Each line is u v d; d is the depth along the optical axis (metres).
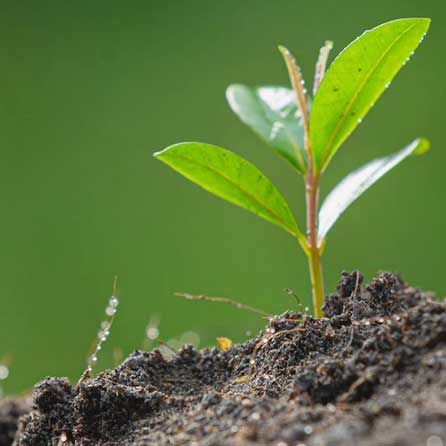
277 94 0.75
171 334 1.20
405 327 0.66
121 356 0.75
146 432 0.66
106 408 0.67
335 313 0.69
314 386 0.65
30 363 1.08
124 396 0.67
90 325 1.22
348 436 0.62
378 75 0.70
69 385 0.68
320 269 0.71
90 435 0.67
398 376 0.65
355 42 0.69
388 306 0.68
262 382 0.67
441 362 0.65
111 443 0.66
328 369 0.65
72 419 0.67
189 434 0.65
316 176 0.71
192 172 0.70
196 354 0.70
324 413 0.64
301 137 0.73
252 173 0.70
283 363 0.67
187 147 0.70
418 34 0.69
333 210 0.71
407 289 0.69
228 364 0.69
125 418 0.67
